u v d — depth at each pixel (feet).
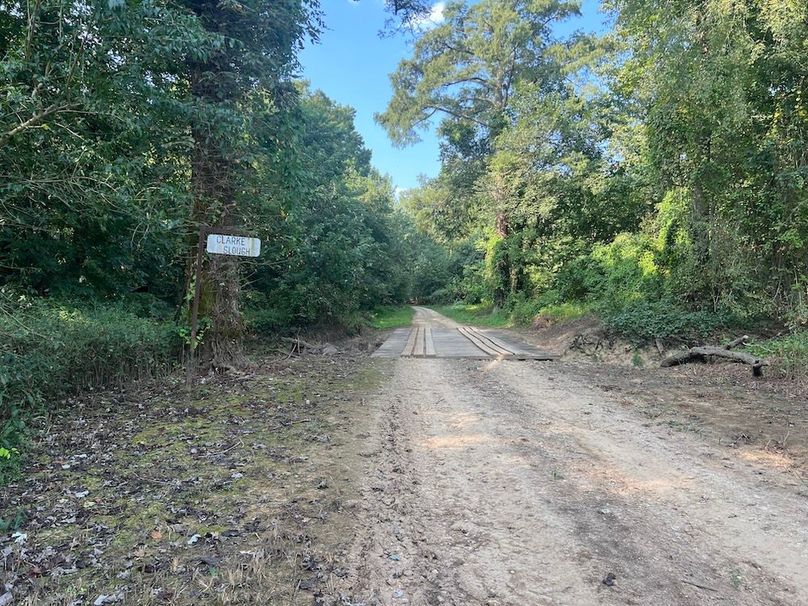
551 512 12.21
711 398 23.82
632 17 36.96
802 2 30.35
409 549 10.55
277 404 22.58
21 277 26.55
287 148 29.68
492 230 83.51
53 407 20.25
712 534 11.12
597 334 38.73
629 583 9.29
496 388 26.91
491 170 74.28
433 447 17.20
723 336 35.04
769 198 34.71
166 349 27.55
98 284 32.12
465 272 111.75
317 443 17.31
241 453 16.19
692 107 34.22
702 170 35.65
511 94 83.51
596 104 63.62
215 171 27.91
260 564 9.53
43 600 8.43
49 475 14.14
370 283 74.02
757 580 9.40
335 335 55.16
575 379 29.19
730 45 31.94
